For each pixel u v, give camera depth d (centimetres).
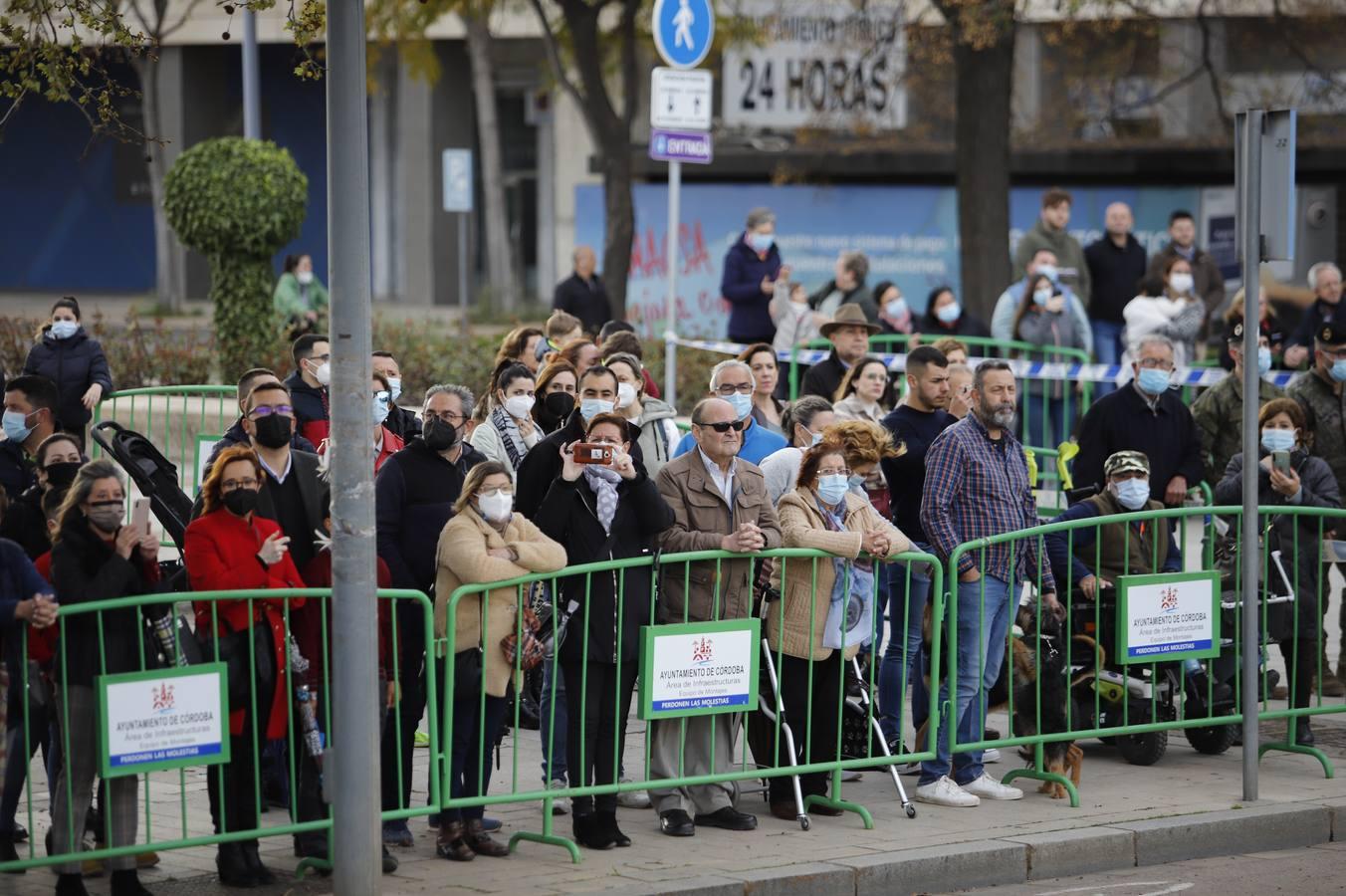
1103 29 2842
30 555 899
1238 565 1070
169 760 794
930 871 888
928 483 1009
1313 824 1001
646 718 905
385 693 877
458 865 871
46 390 1028
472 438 1080
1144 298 1839
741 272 1920
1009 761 1114
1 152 4862
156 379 2075
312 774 852
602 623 894
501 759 1067
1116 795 1030
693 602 926
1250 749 1016
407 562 898
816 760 966
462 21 3559
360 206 779
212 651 818
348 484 781
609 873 857
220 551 829
